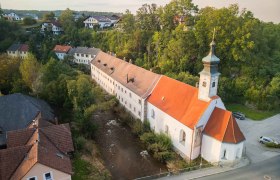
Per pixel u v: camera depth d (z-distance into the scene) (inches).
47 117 1920.5
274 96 2733.8
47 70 2444.6
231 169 1547.7
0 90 2603.3
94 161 1665.8
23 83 2524.6
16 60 2790.4
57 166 1232.8
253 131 2153.1
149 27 4175.7
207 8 3329.2
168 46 3223.4
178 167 1617.9
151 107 2044.8
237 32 2915.8
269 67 3102.9
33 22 6929.1
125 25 4569.4
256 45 3120.1
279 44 3681.1
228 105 2802.7
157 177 1480.1
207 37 3075.8
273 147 1859.0
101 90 3043.8
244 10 3166.8
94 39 5265.8
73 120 2066.9
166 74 2871.6
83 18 6766.7
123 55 3686.0
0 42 4960.6
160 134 1910.7
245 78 2888.8
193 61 3186.5
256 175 1498.5
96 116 2469.2
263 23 4202.8
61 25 6451.8
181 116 1720.0
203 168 1552.7
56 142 1433.3
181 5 3607.3
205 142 1626.5
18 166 1219.9
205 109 1603.1
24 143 1427.2
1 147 1619.1
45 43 5177.2
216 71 1610.5
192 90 1774.1
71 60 4771.2
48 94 2308.1
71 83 2121.1
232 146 1535.4
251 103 2787.9
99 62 3469.5
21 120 1831.9
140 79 2335.1
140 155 1823.3
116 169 1651.1
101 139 2039.9
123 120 2379.4
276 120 2417.6
